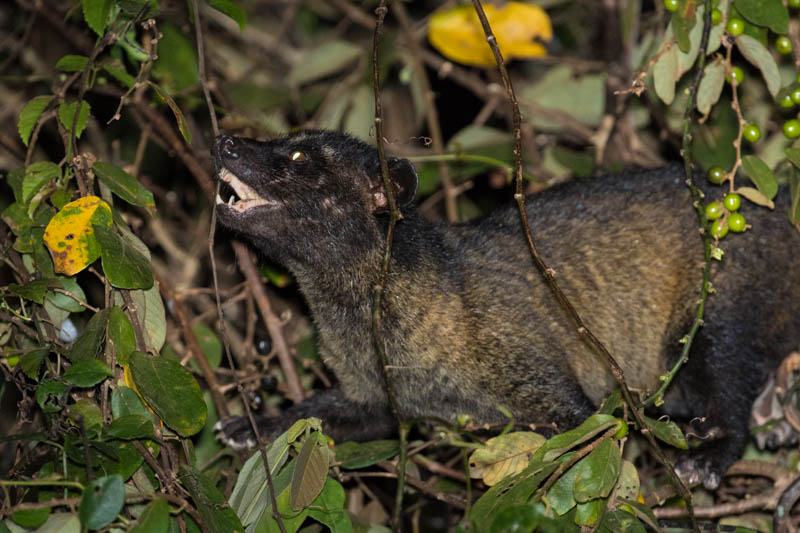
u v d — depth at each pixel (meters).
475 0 8.07
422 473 11.09
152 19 9.59
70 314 9.62
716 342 10.22
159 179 14.15
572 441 7.65
